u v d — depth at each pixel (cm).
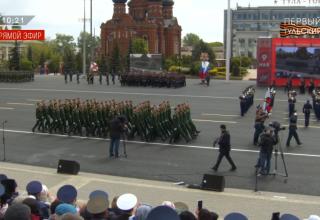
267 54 6550
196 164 2245
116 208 829
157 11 14825
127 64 10756
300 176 2038
